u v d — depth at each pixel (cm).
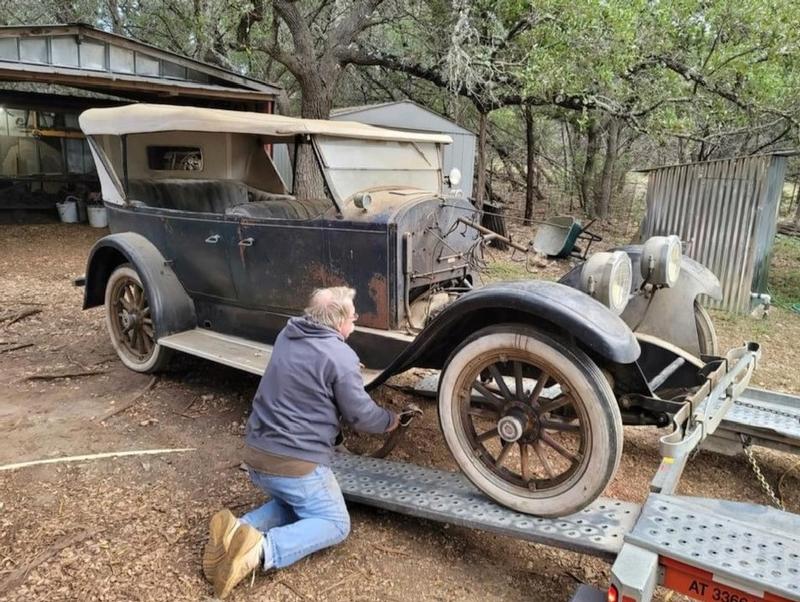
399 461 318
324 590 235
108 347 500
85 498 289
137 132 399
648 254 291
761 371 496
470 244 381
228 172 504
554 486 243
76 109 1195
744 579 182
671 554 195
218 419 380
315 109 939
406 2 1030
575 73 771
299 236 341
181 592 229
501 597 236
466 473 261
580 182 1650
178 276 420
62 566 240
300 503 246
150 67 908
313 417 245
